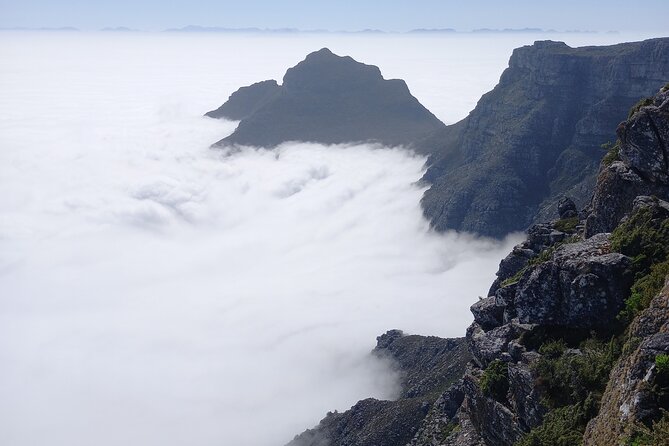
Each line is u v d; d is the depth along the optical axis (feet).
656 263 84.12
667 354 62.08
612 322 84.64
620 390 66.33
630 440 58.95
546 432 77.20
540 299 93.09
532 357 89.71
